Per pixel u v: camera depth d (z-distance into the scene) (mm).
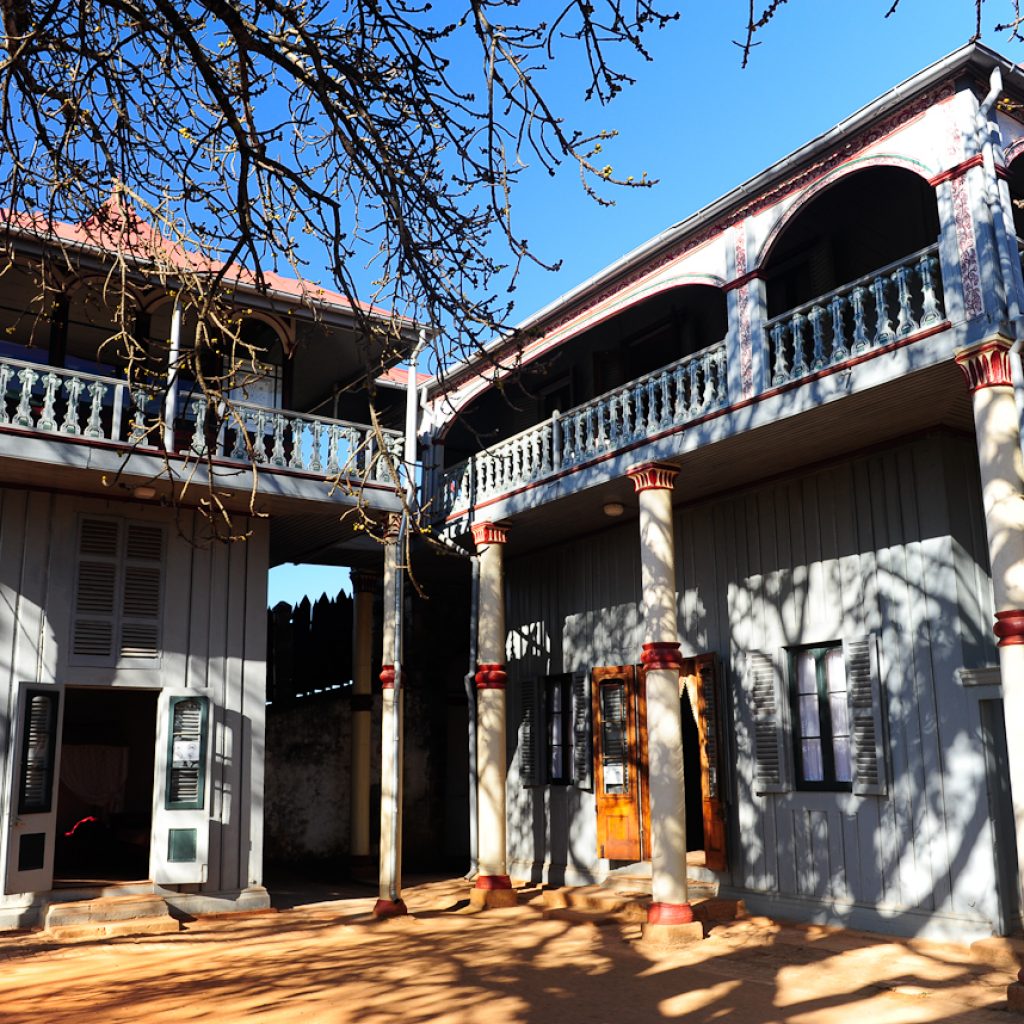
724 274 11625
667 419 12203
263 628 14484
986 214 9094
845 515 11914
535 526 15414
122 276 5781
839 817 11523
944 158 9469
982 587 10984
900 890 10781
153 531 13852
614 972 9266
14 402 13617
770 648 12570
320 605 20438
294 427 14023
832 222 12945
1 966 9703
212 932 11906
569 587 16281
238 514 14492
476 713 15312
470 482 15414
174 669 13680
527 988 8539
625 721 14617
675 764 11266
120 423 13180
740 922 11812
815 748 12023
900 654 11117
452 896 15000
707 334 14844
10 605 12688
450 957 10008
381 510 14000
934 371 9453
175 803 13188
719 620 13406
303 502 13961
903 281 9750
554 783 16031
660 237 12234
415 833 19453
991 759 10281
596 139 4469
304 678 20531
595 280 13219
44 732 12562
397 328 5754
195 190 5621
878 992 8398
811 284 13180
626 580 15133
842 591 11828
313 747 19000
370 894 15500
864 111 10016
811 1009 7848
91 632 13180
